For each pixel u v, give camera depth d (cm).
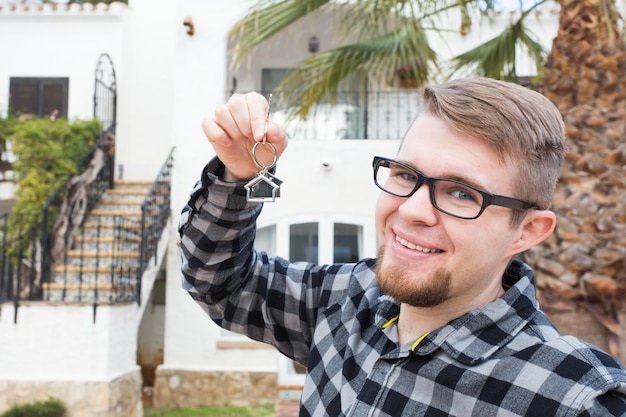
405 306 110
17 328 523
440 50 771
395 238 103
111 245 688
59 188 669
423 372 98
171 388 682
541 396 89
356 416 101
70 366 518
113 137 829
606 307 300
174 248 717
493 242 97
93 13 884
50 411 492
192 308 701
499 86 100
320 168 726
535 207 100
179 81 755
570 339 95
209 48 759
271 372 682
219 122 111
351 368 112
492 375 93
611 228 302
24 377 513
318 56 465
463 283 97
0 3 1055
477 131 95
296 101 491
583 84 323
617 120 314
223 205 120
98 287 586
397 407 98
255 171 117
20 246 589
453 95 99
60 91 883
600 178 309
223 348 693
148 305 836
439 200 98
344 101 816
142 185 844
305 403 118
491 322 99
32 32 891
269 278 141
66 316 524
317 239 724
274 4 417
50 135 757
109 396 507
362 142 729
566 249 307
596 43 326
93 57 889
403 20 454
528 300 103
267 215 719
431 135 100
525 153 96
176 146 744
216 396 680
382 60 478
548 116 100
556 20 797
